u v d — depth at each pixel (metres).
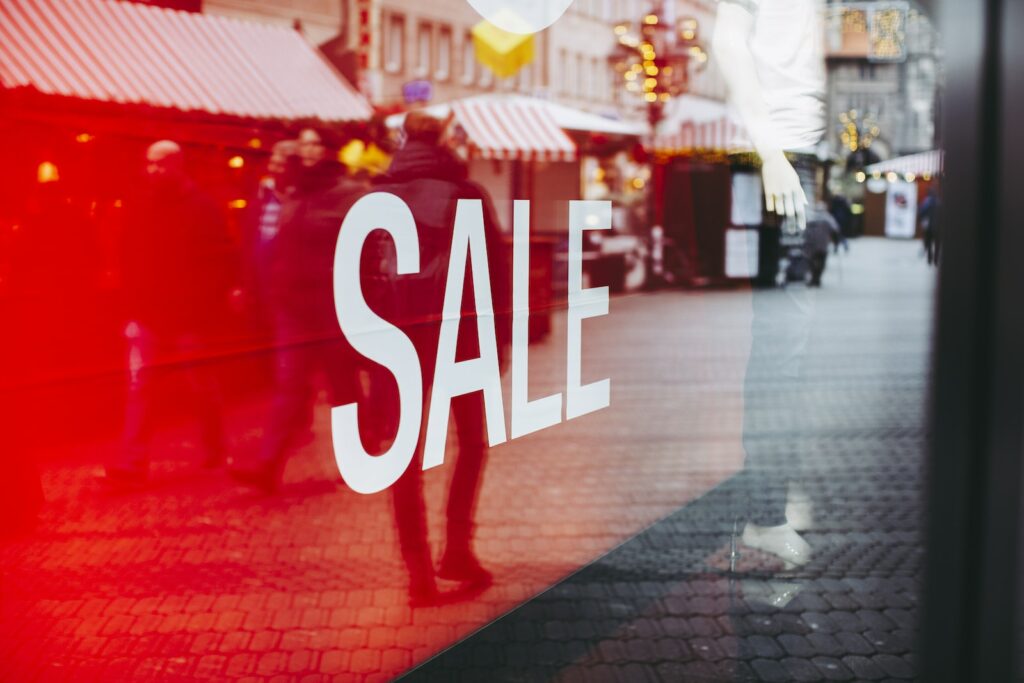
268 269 2.43
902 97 17.64
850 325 9.10
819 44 2.90
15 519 2.03
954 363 1.22
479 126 3.02
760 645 2.50
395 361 2.76
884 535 3.31
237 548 2.36
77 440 2.11
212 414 2.39
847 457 4.32
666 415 4.94
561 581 2.77
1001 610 1.24
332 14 2.37
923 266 14.71
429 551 2.65
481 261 3.08
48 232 1.95
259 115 2.22
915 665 2.39
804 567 3.00
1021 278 1.18
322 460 2.64
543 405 4.42
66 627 1.98
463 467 2.84
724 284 7.59
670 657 2.42
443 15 2.77
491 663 2.31
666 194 6.41
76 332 2.04
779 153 2.88
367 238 2.62
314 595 2.35
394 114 2.61
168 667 1.96
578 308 4.85
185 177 2.14
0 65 1.79
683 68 5.75
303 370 2.56
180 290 2.23
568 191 4.36
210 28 2.09
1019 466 1.22
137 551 2.19
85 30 1.88
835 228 12.91
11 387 1.99
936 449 1.24
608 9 5.06
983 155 1.18
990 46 1.17
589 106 4.77
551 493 3.48
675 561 3.02
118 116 1.96
